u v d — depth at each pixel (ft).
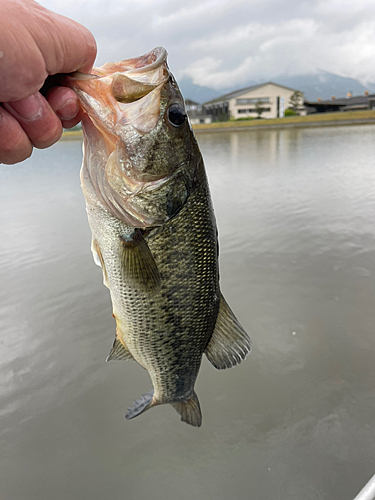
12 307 2.53
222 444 1.55
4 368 1.98
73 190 6.08
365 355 1.90
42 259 3.29
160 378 0.98
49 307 2.52
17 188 6.59
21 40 0.45
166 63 0.74
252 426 1.61
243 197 5.21
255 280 2.73
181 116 0.75
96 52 0.58
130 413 1.08
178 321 0.92
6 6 0.45
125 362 2.02
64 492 1.42
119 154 0.70
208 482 1.43
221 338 1.02
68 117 0.59
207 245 0.90
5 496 1.40
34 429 1.65
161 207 0.77
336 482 1.38
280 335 2.12
